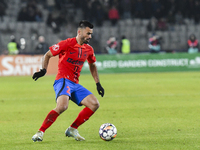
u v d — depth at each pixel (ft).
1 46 297.53
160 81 190.29
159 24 335.88
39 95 143.95
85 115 64.64
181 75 226.17
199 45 340.39
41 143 63.21
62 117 93.56
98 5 320.70
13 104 120.06
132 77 215.92
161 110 102.53
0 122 86.99
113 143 62.44
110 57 251.39
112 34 322.96
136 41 331.57
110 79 204.74
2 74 234.17
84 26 62.85
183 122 83.20
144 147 59.21
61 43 63.31
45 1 335.06
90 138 67.31
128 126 79.41
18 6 330.13
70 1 330.34
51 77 223.30
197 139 65.05
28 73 238.89
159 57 258.16
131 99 128.26
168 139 65.26
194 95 137.28
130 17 340.18
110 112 100.37
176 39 339.36
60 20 311.68
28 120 89.76
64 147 59.72
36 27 311.27
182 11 344.90
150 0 336.29
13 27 306.14
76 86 65.21
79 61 64.28
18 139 67.15
